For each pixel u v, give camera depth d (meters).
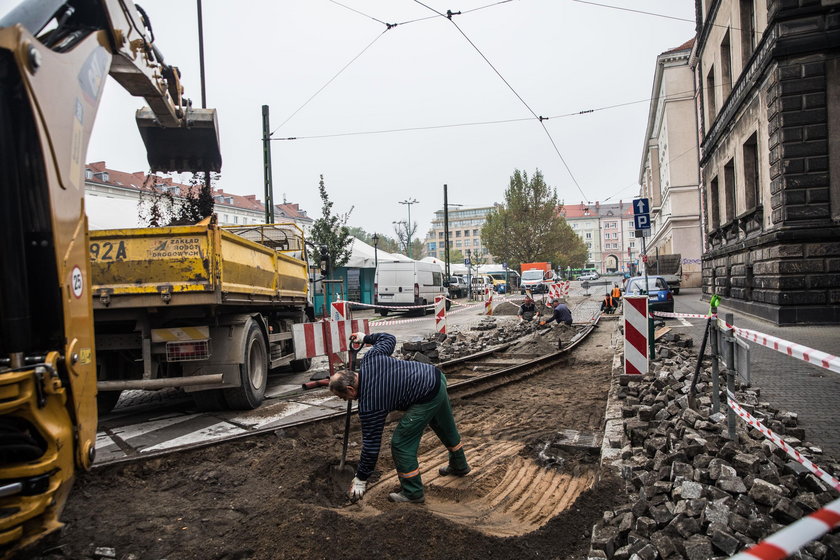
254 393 7.17
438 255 145.75
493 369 10.01
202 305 6.45
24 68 2.45
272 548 3.16
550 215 51.94
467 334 15.30
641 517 3.27
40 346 2.73
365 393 4.01
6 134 2.50
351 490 4.12
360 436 5.90
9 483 2.53
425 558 3.04
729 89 19.88
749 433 4.62
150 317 6.47
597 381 8.88
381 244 110.25
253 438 5.50
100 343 6.62
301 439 5.62
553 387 8.54
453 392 7.99
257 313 7.72
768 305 13.51
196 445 5.11
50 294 2.71
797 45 12.41
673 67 41.44
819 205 12.40
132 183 47.31
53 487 2.63
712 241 22.77
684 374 6.95
